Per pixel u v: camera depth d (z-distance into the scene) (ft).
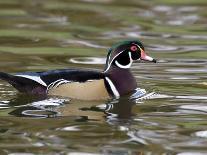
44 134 42.75
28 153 39.24
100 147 40.37
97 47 70.23
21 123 45.09
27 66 61.93
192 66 62.39
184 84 56.03
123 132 43.32
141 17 84.84
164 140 41.81
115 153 39.34
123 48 54.29
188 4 92.43
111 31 77.51
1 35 74.90
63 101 50.75
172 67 62.08
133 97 52.26
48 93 51.85
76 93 51.47
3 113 47.55
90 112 48.08
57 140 41.63
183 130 43.75
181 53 67.77
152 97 52.34
